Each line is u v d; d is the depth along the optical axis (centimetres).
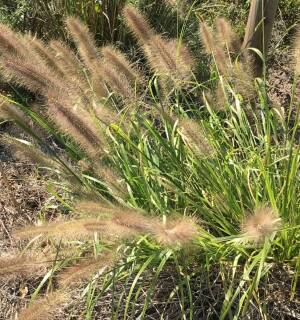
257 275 79
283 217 88
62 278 78
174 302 91
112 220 71
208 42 102
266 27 120
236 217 94
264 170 86
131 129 103
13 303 97
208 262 88
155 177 97
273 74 140
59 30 143
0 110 91
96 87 100
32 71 88
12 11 147
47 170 114
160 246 88
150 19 148
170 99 124
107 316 93
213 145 96
